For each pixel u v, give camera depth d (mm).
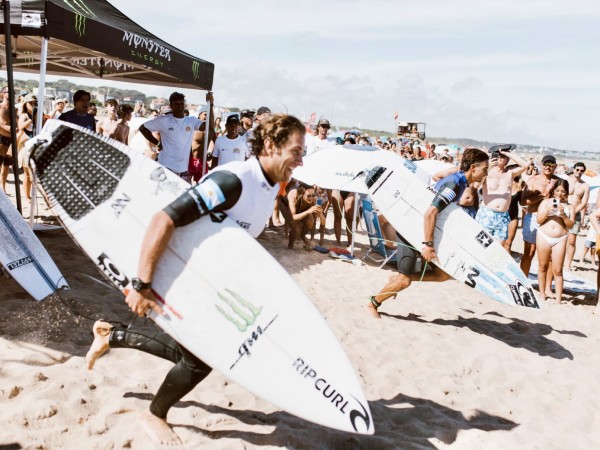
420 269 5102
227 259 2453
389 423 3283
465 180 4660
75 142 2656
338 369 2514
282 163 2389
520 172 6918
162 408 2600
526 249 7715
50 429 2564
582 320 6441
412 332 4992
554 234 7039
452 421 3412
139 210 2574
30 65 8344
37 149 2609
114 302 4336
